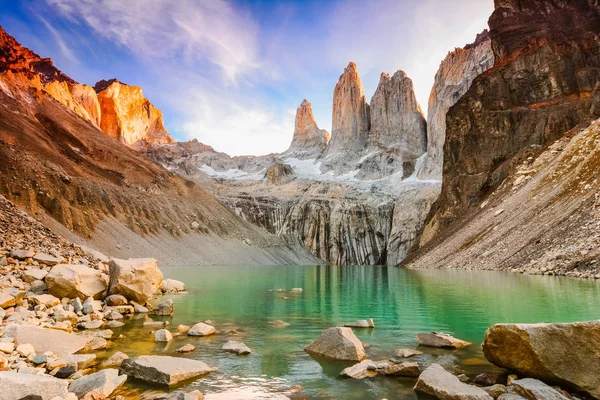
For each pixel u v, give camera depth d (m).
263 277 42.59
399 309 19.27
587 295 20.33
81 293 17.52
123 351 11.40
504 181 66.44
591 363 7.60
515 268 38.25
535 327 8.47
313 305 21.20
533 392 7.30
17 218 27.28
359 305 20.98
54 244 26.47
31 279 18.11
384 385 8.63
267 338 13.40
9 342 9.76
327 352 11.13
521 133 75.56
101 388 7.68
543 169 56.72
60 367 9.38
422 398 7.81
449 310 18.33
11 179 52.50
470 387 7.73
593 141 48.28
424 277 38.81
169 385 8.53
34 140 67.81
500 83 83.94
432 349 11.78
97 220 59.78
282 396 7.98
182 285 27.91
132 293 19.25
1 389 6.78
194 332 13.70
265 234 108.75
